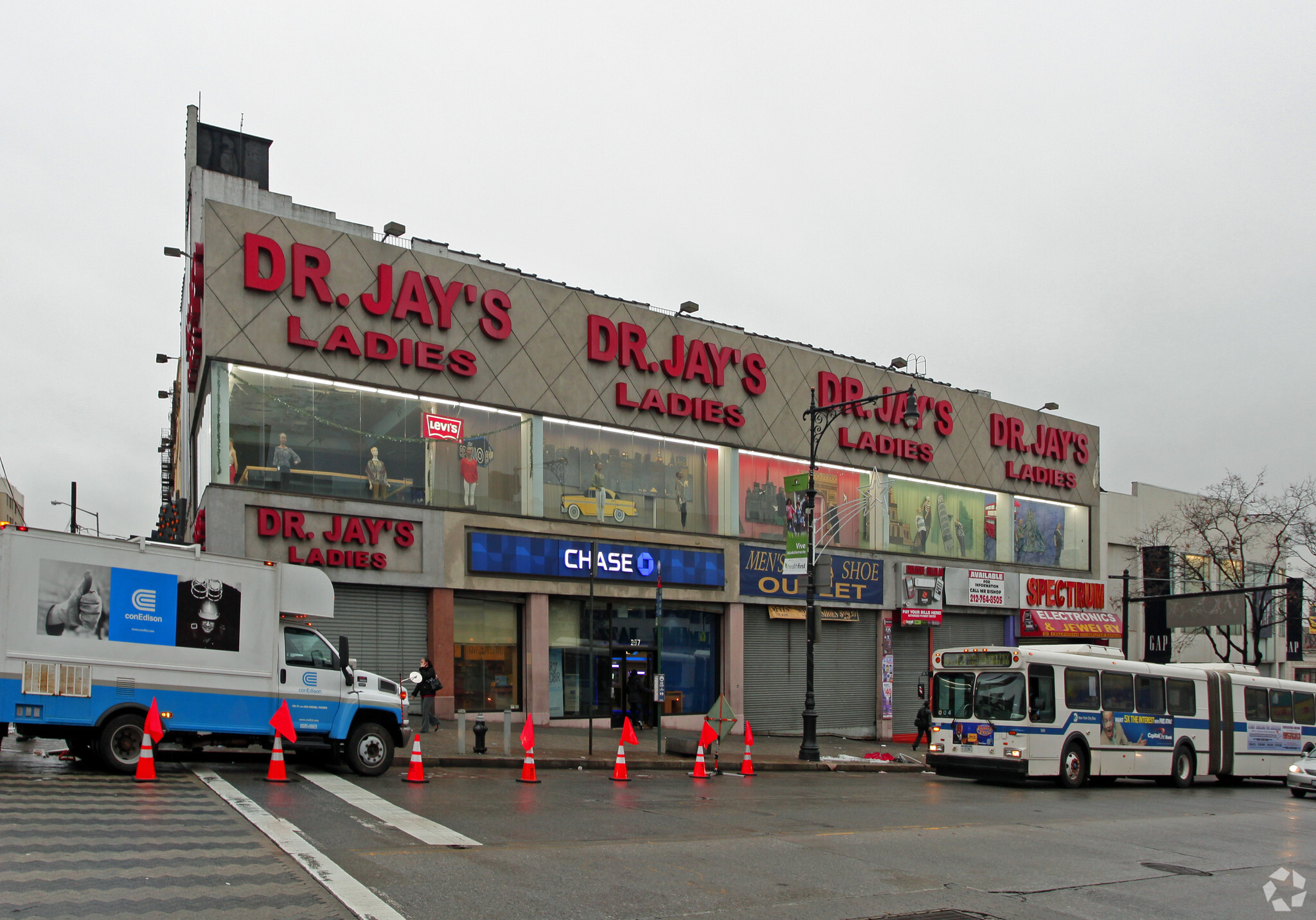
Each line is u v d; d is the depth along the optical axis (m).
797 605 35.53
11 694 14.45
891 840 13.46
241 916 7.83
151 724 14.83
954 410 42.09
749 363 35.31
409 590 27.34
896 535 39.34
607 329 31.86
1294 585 43.69
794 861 11.51
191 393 33.44
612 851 11.42
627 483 32.00
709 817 14.71
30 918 7.48
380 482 27.03
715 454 34.34
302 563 25.27
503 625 29.08
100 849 9.85
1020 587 42.81
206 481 25.55
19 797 12.70
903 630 39.25
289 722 16.09
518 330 29.94
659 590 25.80
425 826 12.29
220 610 16.19
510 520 29.05
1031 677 22.80
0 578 14.52
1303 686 30.53
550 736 27.02
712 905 9.13
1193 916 9.83
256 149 36.88
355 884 9.00
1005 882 11.00
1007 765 22.52
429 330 28.30
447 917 8.16
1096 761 23.84
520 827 12.72
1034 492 45.12
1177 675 26.61
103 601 15.23
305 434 25.98
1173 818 17.83
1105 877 11.63
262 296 25.62
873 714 37.69
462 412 28.72
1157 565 44.78
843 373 38.44
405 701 17.92
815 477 36.69
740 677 33.72
